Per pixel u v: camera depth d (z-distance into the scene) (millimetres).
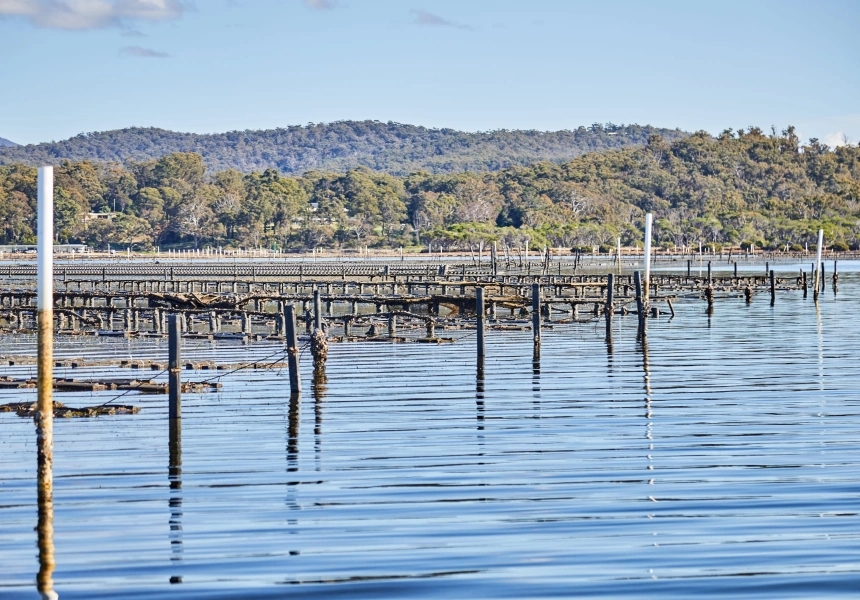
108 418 21812
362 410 22516
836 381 26094
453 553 13055
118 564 12781
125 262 128500
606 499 15297
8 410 22672
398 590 11906
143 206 190875
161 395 24781
